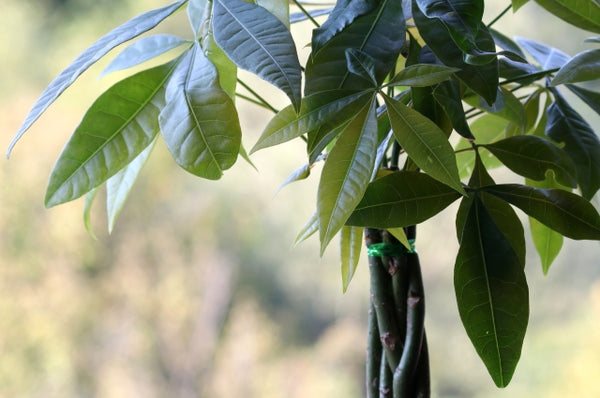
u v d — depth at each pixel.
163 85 1.14
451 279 10.02
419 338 1.20
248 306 9.82
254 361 9.40
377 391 1.23
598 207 1.28
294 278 10.83
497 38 1.30
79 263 8.66
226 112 1.06
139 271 9.09
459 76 1.09
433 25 1.10
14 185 8.32
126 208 9.51
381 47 1.10
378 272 1.21
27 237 8.34
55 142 8.60
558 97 1.28
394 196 1.13
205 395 9.17
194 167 1.06
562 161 1.16
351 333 10.22
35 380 8.20
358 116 1.08
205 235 9.90
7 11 11.12
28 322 8.13
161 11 1.15
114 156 1.13
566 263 9.60
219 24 1.08
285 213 10.66
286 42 1.05
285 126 1.09
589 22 1.23
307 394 9.39
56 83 1.09
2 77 10.72
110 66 1.23
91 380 8.54
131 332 8.77
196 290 9.64
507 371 1.12
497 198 1.14
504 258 1.12
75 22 11.35
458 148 1.39
